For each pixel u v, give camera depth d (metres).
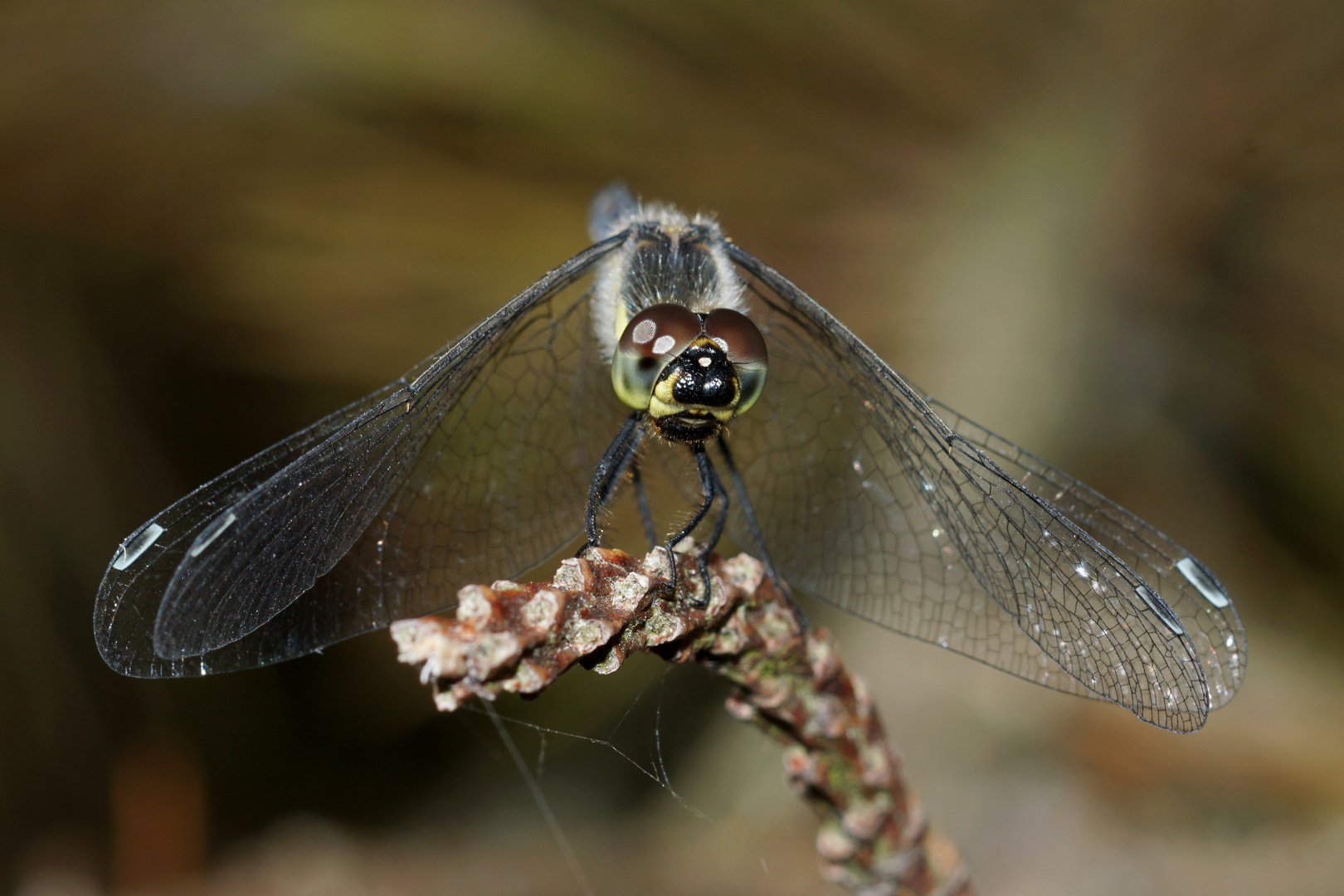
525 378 0.23
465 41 0.24
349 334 0.24
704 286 0.23
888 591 0.23
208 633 0.22
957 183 0.24
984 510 0.23
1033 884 0.24
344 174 0.24
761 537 0.23
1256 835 0.24
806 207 0.24
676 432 0.23
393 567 0.23
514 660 0.21
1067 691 0.23
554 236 0.24
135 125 0.24
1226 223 0.24
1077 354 0.24
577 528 0.24
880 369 0.23
